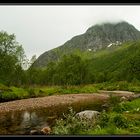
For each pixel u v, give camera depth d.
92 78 101.56
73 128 12.47
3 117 21.38
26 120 19.53
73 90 59.66
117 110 20.44
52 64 94.94
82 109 26.16
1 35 74.31
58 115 22.08
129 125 13.70
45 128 15.07
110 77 116.81
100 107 26.84
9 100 38.78
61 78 89.25
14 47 75.38
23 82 71.06
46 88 60.19
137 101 25.33
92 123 14.13
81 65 96.62
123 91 68.88
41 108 28.56
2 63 69.88
